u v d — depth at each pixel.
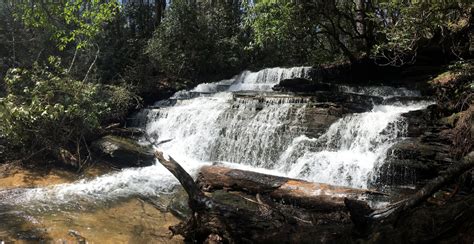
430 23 7.56
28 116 8.01
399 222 3.48
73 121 8.92
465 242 2.90
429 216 3.21
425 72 11.25
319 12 11.98
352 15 12.90
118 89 11.48
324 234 3.62
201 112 9.93
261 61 18.03
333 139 7.59
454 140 6.18
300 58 18.33
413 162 6.24
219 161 8.62
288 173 7.38
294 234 3.73
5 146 8.26
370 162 6.58
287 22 11.85
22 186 6.68
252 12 12.66
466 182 5.23
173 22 15.50
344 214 4.70
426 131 6.78
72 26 14.12
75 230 4.83
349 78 13.25
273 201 5.50
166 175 7.71
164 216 5.51
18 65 12.63
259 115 8.97
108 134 9.62
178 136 10.20
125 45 15.09
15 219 5.07
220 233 4.25
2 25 13.50
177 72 15.53
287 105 8.80
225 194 5.80
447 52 10.95
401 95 10.12
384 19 10.47
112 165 8.42
